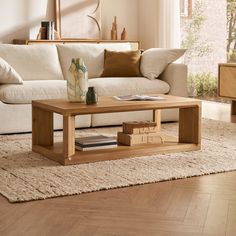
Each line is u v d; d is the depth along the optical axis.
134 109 4.65
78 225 3.10
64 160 4.40
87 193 3.69
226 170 4.30
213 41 8.48
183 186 3.88
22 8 8.55
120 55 6.80
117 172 4.19
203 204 3.48
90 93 4.62
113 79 6.43
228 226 3.08
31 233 2.97
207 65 8.62
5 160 4.57
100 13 9.16
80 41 8.75
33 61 6.52
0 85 5.92
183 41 8.98
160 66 6.58
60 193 3.64
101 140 4.75
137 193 3.71
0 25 8.41
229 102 8.28
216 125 6.37
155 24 9.02
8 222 3.13
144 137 4.96
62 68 6.77
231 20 8.17
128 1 9.46
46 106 4.64
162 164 4.46
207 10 8.55
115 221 3.16
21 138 5.55
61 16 8.83
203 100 8.70
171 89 6.57
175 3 8.76
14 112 5.75
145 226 3.08
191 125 5.04
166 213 3.30
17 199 3.49
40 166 4.37
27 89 5.82
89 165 4.40
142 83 6.43
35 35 8.68
